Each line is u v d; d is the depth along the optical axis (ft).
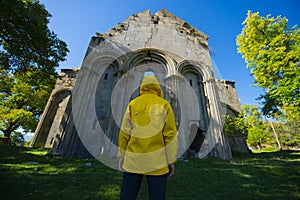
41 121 60.90
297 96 36.88
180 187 13.41
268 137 104.53
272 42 46.78
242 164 24.59
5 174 15.29
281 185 14.24
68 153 30.17
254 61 52.39
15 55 35.65
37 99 76.33
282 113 47.01
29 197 10.60
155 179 4.85
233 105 59.88
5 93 74.33
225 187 13.76
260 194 12.16
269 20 53.78
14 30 32.55
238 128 41.68
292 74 38.04
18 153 28.60
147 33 49.88
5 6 28.25
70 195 11.14
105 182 14.03
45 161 24.75
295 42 45.55
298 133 101.45
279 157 32.96
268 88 47.29
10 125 71.97
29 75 42.52
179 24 55.67
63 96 67.10
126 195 4.75
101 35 47.11
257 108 80.28
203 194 12.05
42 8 40.52
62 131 32.30
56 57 40.57
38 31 34.47
